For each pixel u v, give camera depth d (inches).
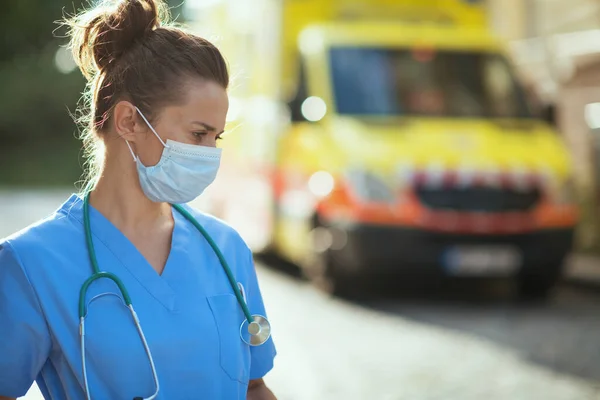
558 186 480.1
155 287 103.9
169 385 101.7
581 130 673.0
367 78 507.2
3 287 101.6
